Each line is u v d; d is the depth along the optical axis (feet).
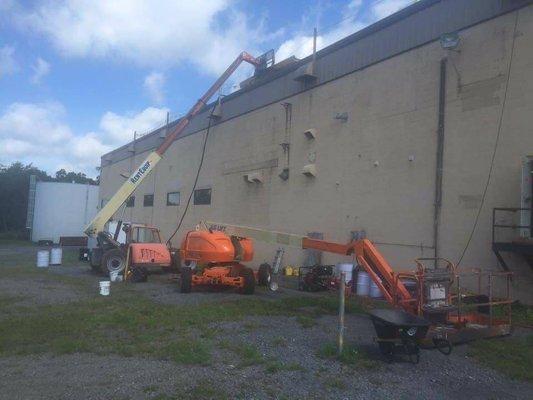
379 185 59.00
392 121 57.88
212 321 35.37
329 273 55.98
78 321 34.42
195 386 21.27
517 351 28.48
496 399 21.21
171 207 118.62
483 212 46.78
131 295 48.85
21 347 27.68
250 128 88.07
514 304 42.22
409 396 21.08
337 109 67.15
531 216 40.81
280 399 20.11
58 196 190.19
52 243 183.93
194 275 52.01
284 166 77.66
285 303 43.62
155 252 63.77
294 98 76.48
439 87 52.19
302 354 26.84
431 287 30.42
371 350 27.99
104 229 74.95
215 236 53.16
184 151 113.70
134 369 23.68
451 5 51.78
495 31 47.24
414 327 25.36
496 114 46.39
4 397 19.88
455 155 49.90
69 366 24.18
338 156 66.28
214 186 99.35
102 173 180.55
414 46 55.72
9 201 245.04
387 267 34.30
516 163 44.45
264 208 82.17
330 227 66.69
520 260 43.47
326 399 20.33
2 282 58.75
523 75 44.50
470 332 29.78
